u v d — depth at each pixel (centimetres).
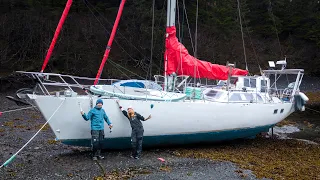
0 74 2077
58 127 714
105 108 732
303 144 1017
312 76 3319
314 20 3622
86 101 723
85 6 2817
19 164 688
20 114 1319
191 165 729
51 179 610
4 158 730
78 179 614
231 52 3142
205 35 3030
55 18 2605
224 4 3086
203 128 838
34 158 736
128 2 2769
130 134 777
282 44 3562
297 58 3434
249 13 3516
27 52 2403
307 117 1587
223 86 1027
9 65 2261
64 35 2534
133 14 2711
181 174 666
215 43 3084
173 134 812
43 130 1050
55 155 766
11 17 2394
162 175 653
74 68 2431
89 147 804
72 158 743
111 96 759
